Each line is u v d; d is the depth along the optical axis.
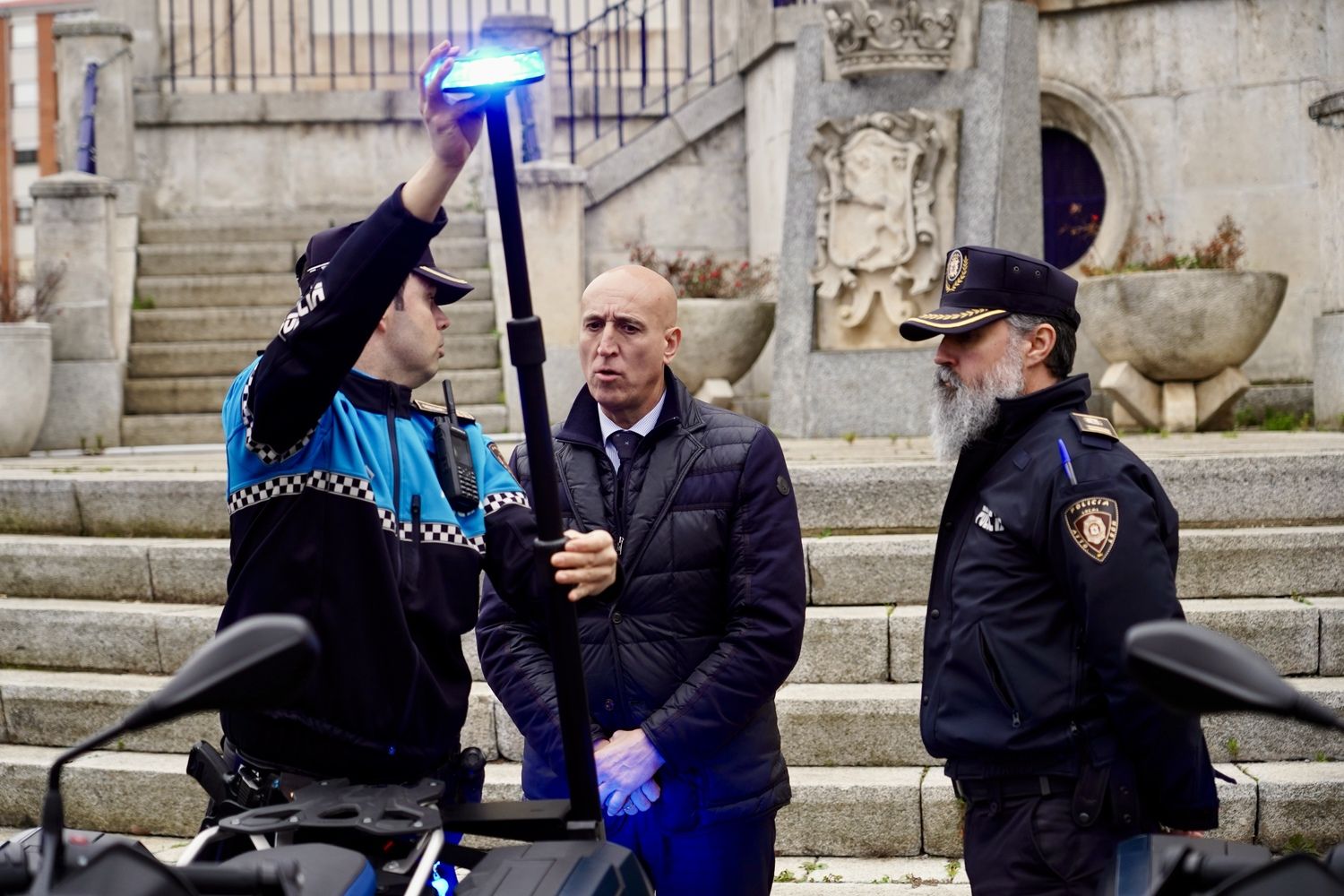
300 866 1.79
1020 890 2.57
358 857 1.87
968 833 2.71
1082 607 2.49
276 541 2.28
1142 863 1.93
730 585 2.87
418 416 2.49
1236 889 1.70
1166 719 2.43
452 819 2.14
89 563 5.38
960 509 2.78
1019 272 2.75
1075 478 2.55
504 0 13.98
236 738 2.28
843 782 4.10
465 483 2.43
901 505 5.17
